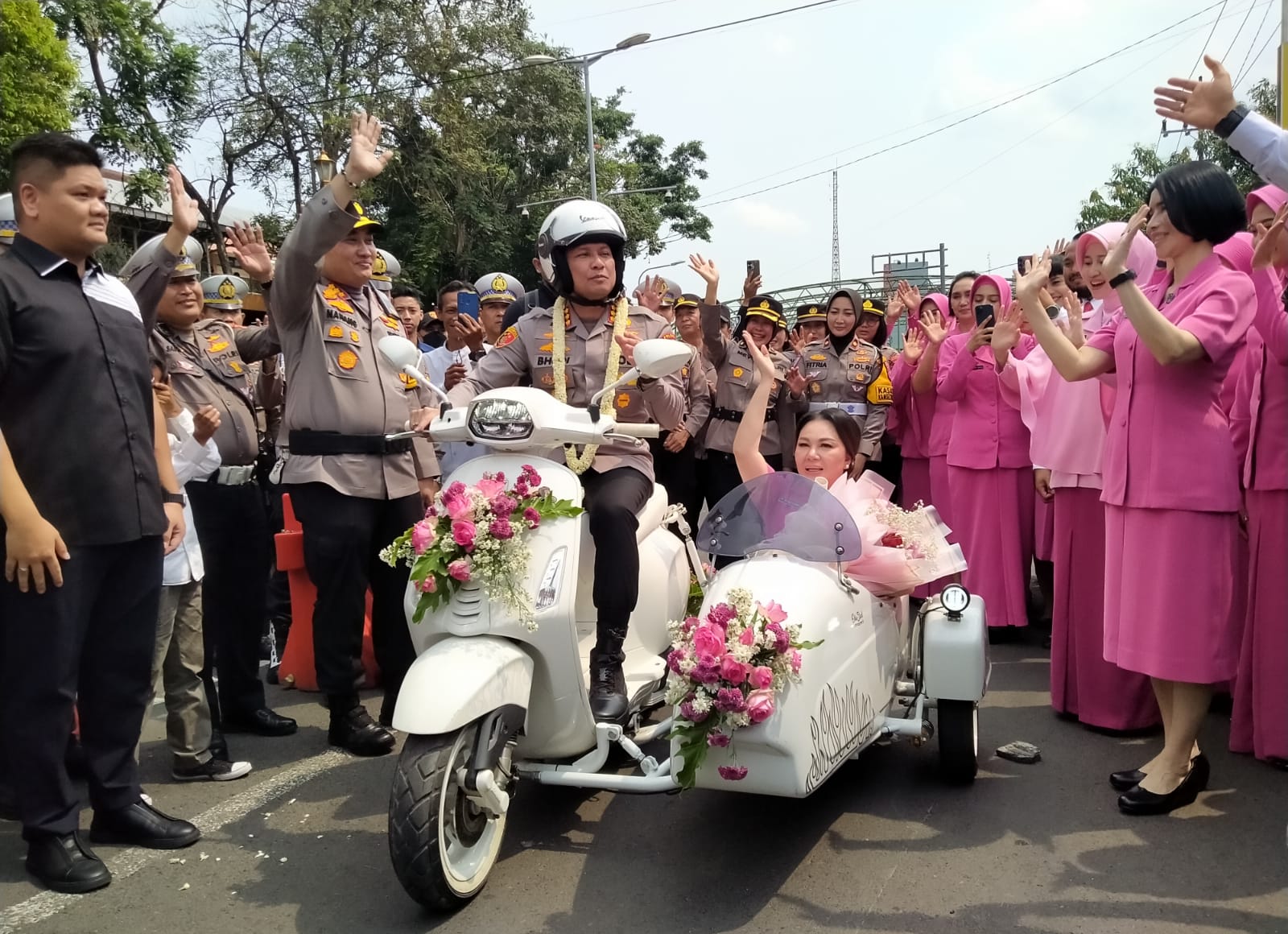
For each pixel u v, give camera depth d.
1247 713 4.25
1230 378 4.63
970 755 3.84
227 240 4.59
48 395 3.26
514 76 25.67
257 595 4.76
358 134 3.92
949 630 3.80
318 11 22.09
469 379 4.01
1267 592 4.08
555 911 3.05
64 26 17.64
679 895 3.13
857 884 3.17
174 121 20.22
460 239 24.27
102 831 3.62
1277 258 3.89
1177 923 2.90
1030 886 3.14
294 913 3.11
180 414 4.27
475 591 3.19
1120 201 20.16
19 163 3.27
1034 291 3.83
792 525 3.51
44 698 3.26
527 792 3.98
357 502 4.29
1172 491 3.58
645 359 3.34
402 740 4.68
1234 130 3.15
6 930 3.04
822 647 3.16
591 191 24.92
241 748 4.63
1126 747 4.39
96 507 3.33
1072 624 4.67
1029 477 6.04
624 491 3.62
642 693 3.72
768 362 4.06
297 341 4.29
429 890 2.91
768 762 3.00
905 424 6.97
